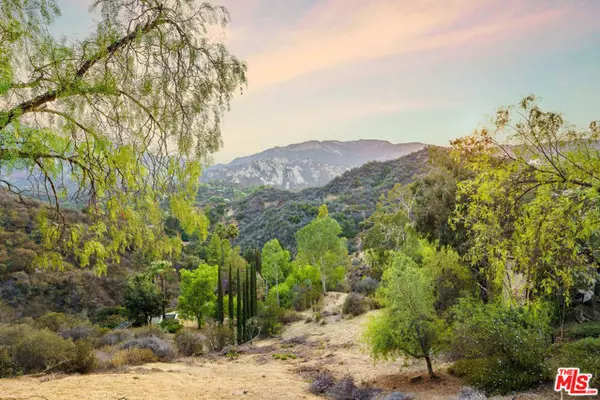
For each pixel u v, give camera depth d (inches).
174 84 190.5
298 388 439.8
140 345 736.3
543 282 291.0
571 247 255.8
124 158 183.8
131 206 205.9
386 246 1061.1
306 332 993.5
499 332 358.3
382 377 463.5
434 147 676.1
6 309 1203.9
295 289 1588.3
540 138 261.9
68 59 161.2
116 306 1556.3
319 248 1530.5
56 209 198.2
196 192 206.7
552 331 418.6
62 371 485.4
